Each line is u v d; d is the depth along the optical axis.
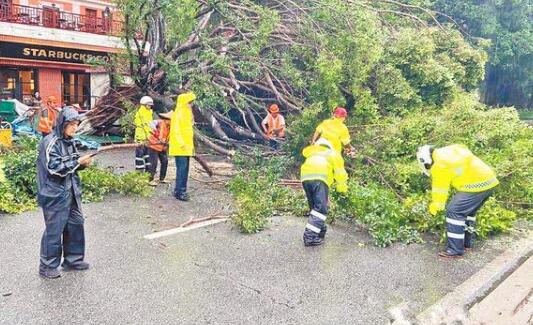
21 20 20.42
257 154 9.96
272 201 7.69
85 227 6.40
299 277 4.95
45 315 3.93
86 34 21.48
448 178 5.63
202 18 12.22
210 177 9.91
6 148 10.59
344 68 10.00
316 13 10.82
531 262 5.65
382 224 6.29
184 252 5.59
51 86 21.02
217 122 11.85
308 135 10.00
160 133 9.15
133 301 4.25
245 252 5.66
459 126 8.23
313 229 5.92
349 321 4.02
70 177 4.72
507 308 4.45
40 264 4.71
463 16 27.11
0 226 6.25
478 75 11.14
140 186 8.40
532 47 30.62
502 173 7.28
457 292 4.66
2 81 20.23
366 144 8.79
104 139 14.31
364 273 5.12
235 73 13.05
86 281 4.64
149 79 12.47
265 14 10.80
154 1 10.48
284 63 10.93
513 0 30.06
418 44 10.01
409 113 9.54
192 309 4.13
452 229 5.67
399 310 4.24
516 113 8.34
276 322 3.96
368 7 11.22
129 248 5.65
